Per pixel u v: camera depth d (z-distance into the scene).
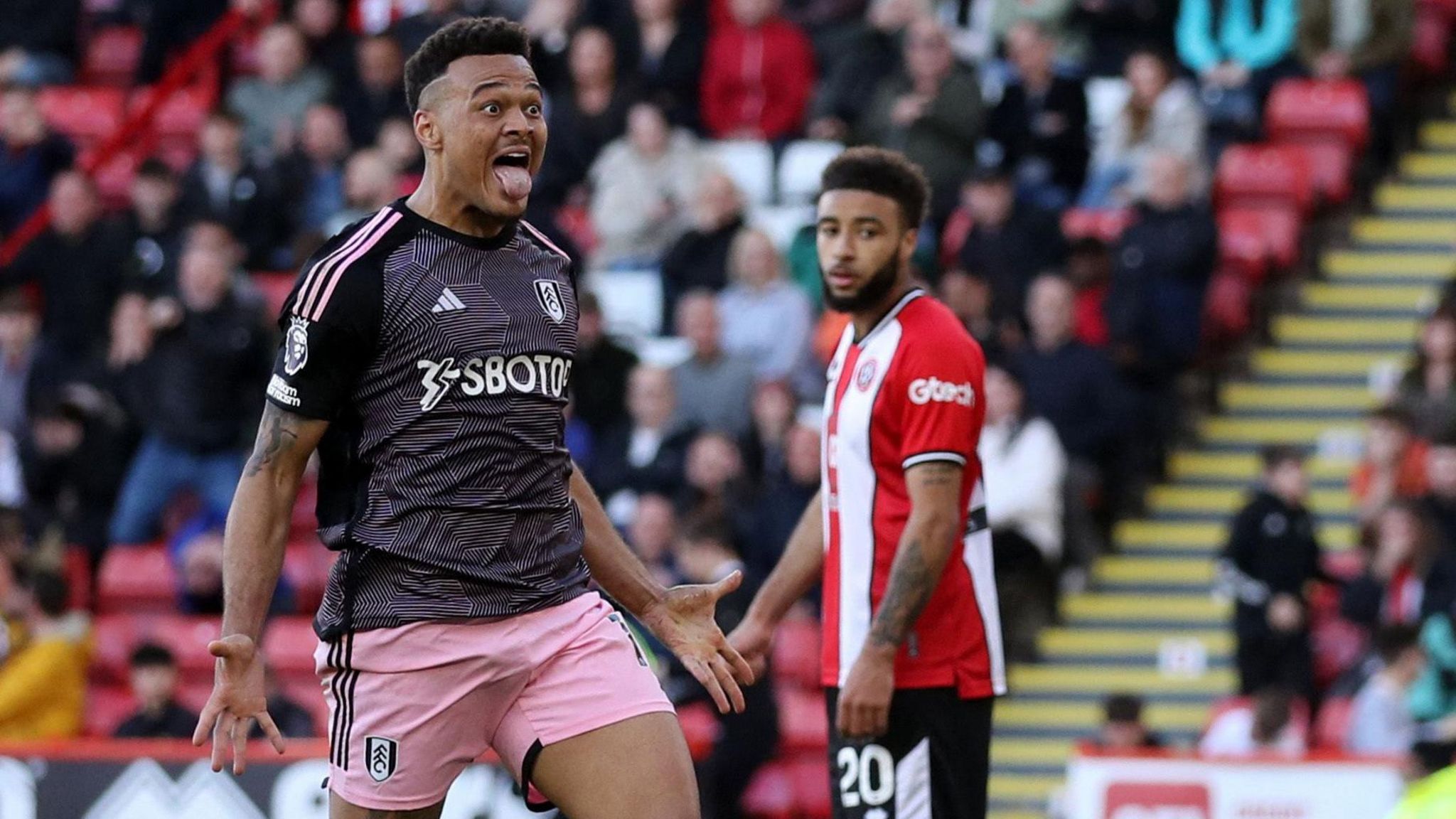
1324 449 44.50
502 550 15.96
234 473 43.38
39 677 37.59
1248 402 45.91
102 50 61.50
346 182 49.31
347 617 16.06
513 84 15.77
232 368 43.31
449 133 15.73
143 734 34.94
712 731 35.38
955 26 54.09
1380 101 50.50
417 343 15.70
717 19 54.56
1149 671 40.91
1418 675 34.69
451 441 15.77
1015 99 49.06
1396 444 39.75
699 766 35.00
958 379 18.67
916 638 18.98
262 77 53.38
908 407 18.67
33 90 54.28
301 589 41.91
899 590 18.39
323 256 15.80
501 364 15.86
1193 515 43.50
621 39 52.22
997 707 40.75
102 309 47.84
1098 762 29.61
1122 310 42.84
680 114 51.81
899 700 18.97
